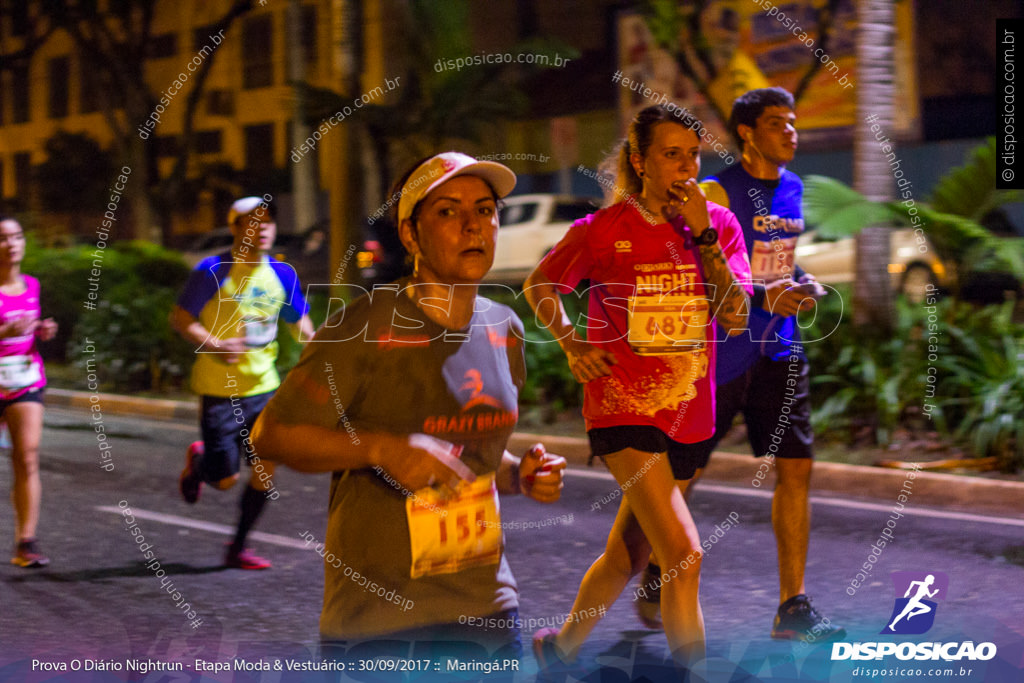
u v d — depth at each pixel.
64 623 7.04
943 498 11.02
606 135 24.81
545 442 14.28
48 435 15.84
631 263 5.53
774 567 8.40
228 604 7.49
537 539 9.34
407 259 4.01
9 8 42.25
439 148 16.69
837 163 26.47
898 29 30.08
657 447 5.39
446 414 3.85
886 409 13.03
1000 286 16.81
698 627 5.24
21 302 8.44
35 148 59.91
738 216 6.64
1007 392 12.33
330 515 3.92
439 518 3.81
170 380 20.14
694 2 18.80
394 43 17.23
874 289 14.60
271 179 41.19
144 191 36.03
